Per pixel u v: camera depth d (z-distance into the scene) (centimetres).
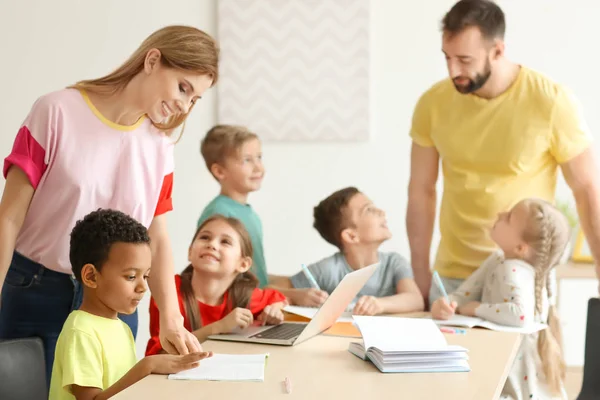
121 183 224
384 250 466
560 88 295
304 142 469
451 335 246
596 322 263
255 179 350
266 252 475
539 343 270
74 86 222
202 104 473
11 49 474
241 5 465
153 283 232
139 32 470
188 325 270
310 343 232
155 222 238
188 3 468
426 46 457
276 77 467
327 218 316
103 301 201
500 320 264
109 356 199
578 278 422
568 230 283
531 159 297
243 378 186
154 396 172
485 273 291
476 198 303
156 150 232
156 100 215
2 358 185
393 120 462
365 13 459
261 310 277
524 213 278
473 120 301
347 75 462
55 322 229
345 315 280
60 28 471
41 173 216
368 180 466
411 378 191
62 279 228
